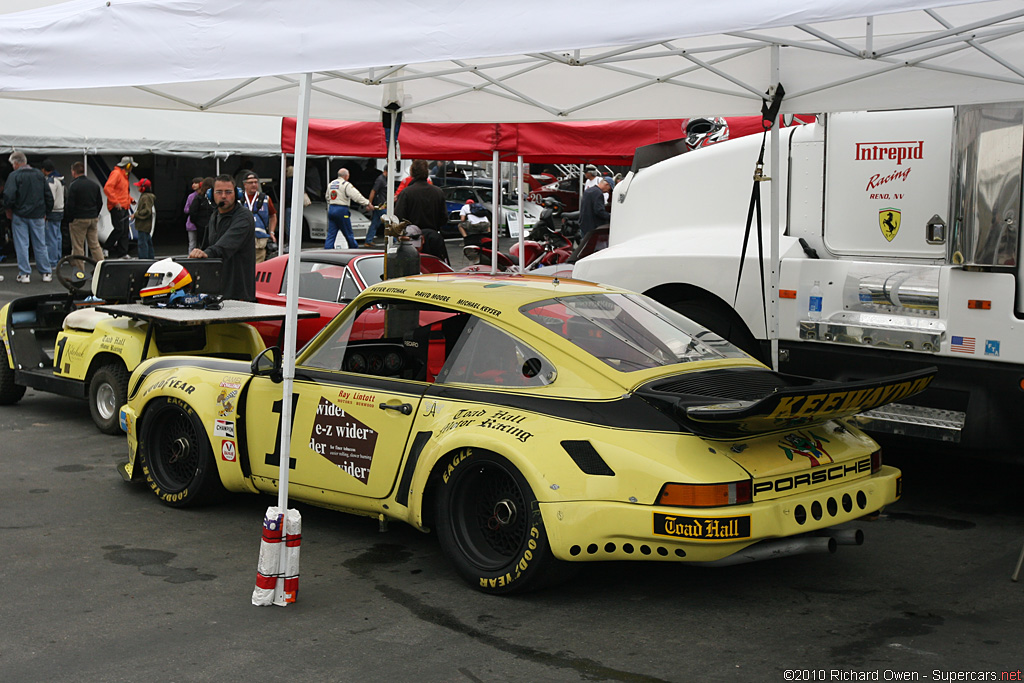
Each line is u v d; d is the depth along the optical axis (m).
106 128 21.75
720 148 7.93
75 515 6.29
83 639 4.41
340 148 10.37
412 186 12.75
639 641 4.41
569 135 10.59
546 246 14.38
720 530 4.31
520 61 7.29
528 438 4.71
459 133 10.55
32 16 5.49
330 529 6.04
